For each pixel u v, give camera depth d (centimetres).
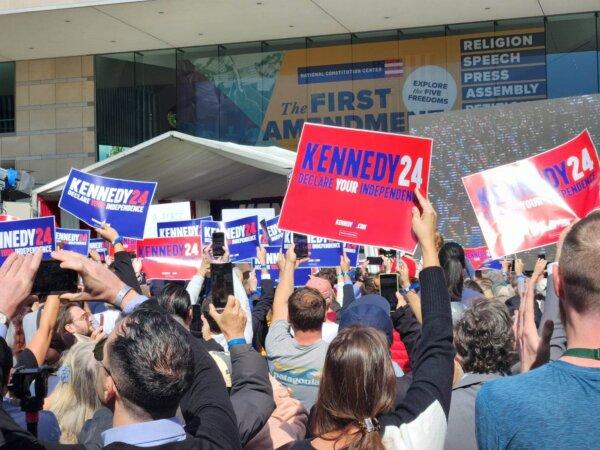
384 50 2684
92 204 698
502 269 1044
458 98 2612
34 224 575
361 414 241
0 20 2553
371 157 384
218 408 247
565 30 2531
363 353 243
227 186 2295
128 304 263
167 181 2111
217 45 2853
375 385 242
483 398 237
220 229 948
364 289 686
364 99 2697
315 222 390
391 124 2675
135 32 2698
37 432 315
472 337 358
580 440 221
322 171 390
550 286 326
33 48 2898
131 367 224
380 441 234
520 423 227
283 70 2777
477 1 2372
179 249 877
